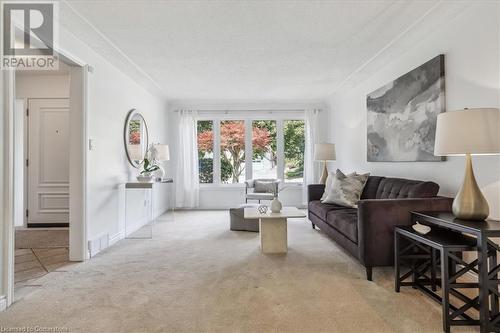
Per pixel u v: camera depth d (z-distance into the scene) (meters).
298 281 2.48
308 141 6.57
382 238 2.48
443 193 2.89
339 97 5.85
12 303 2.11
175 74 4.47
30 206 4.67
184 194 6.55
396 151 3.71
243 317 1.90
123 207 4.15
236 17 2.74
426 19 2.76
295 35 3.14
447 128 1.93
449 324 1.71
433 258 2.26
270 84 5.11
